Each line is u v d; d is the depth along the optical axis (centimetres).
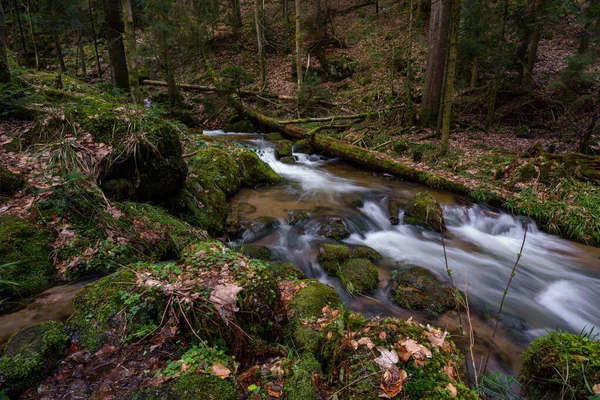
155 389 197
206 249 344
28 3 1791
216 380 205
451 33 854
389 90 1616
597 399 189
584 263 575
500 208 739
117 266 343
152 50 1477
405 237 649
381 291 470
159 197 494
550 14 1097
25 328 236
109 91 1159
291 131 1317
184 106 1650
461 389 205
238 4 2478
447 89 907
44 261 323
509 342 381
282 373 240
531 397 271
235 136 1386
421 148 1058
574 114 1148
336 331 257
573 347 260
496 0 1288
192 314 248
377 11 2242
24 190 385
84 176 398
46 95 691
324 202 768
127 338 238
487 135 1195
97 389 201
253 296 271
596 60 1177
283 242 588
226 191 733
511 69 1298
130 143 437
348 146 1072
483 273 537
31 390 202
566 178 760
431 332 262
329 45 2123
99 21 1730
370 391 203
